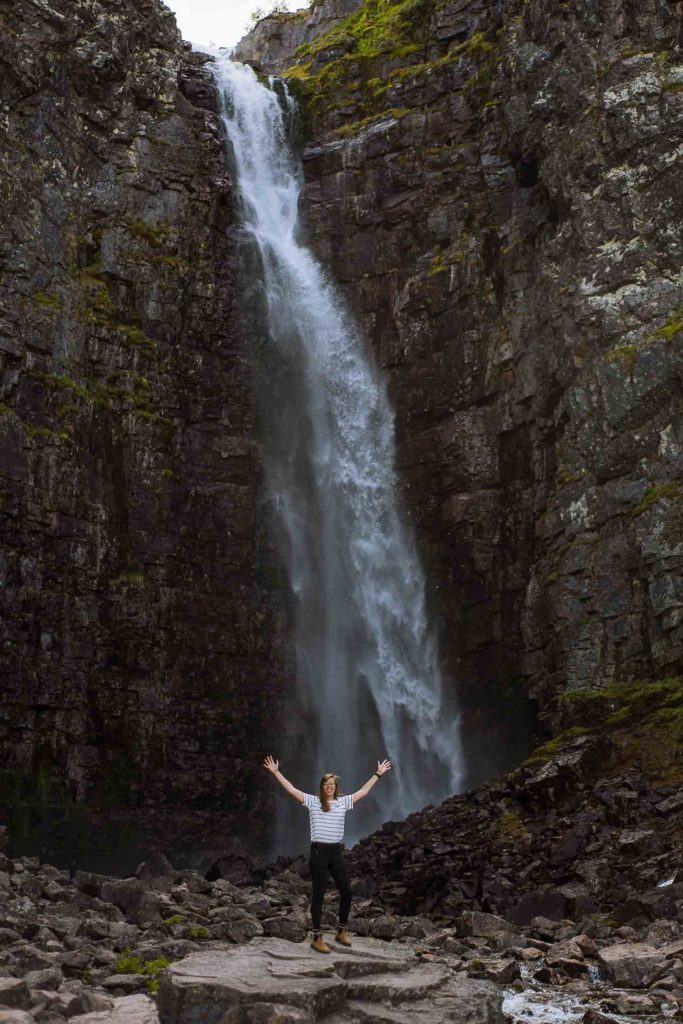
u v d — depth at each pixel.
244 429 35.25
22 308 29.88
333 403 36.78
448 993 11.82
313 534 35.78
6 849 26.33
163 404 33.34
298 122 40.69
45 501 29.25
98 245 33.22
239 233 36.97
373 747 33.72
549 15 32.78
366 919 17.98
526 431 32.88
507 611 32.16
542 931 17.64
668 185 29.58
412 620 34.00
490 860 23.00
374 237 37.75
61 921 15.43
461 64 37.41
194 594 32.56
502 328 33.91
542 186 32.59
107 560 30.67
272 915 17.25
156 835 29.92
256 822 32.16
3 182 30.02
